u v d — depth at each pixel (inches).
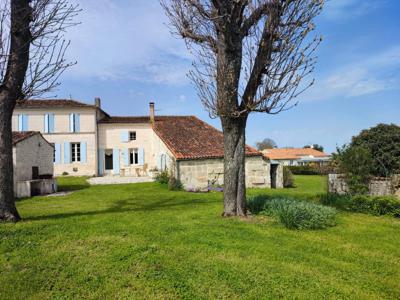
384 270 190.4
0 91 268.8
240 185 304.3
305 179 1212.5
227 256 197.6
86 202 444.1
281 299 150.9
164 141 776.3
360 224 305.1
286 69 258.5
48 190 585.6
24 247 206.7
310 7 257.3
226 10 270.4
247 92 283.4
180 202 432.5
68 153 1085.1
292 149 2832.2
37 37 265.9
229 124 299.3
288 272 177.9
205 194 549.0
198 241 223.5
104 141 1123.9
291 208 286.8
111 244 211.5
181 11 299.3
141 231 244.4
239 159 303.0
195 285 160.9
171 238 228.4
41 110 1069.8
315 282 167.8
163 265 181.2
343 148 477.4
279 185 823.7
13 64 266.4
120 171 1128.8
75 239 221.6
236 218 293.7
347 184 455.2
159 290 156.4
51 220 283.3
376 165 600.1
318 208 313.6
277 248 216.4
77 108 1089.4
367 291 162.1
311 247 224.7
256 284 163.6
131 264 181.6
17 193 527.5
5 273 172.6
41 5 264.8
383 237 259.6
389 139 717.9
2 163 270.8
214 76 289.4
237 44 282.5
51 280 165.5
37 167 624.4
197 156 679.7
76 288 158.2
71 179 935.7
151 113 1156.5
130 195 531.2
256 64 272.8
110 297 151.2
